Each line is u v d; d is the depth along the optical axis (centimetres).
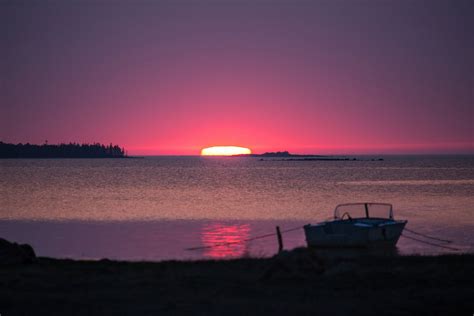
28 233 15900
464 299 6094
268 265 8031
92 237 14975
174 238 14762
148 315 5431
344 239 12031
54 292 6469
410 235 15238
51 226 17638
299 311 5578
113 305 5819
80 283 6975
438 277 7300
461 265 8525
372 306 5784
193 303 5909
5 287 6712
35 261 8906
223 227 17350
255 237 14838
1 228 17075
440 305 5838
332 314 5481
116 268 8462
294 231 16025
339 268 7619
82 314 5469
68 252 12362
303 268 7375
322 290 6500
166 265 8825
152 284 6900
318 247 12181
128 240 14362
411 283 6931
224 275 7562
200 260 9588
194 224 18162
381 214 14488
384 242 12662
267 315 5441
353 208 14662
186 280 7150
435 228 16912
